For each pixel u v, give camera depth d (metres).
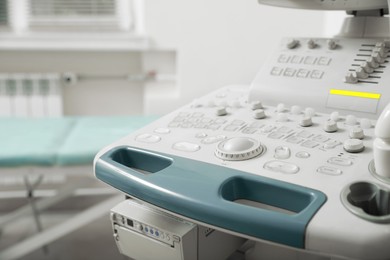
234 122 0.91
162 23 2.24
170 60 2.36
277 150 0.77
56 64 2.47
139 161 0.83
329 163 0.71
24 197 2.50
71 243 2.17
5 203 2.51
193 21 2.22
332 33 1.91
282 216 0.60
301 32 2.16
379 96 0.89
